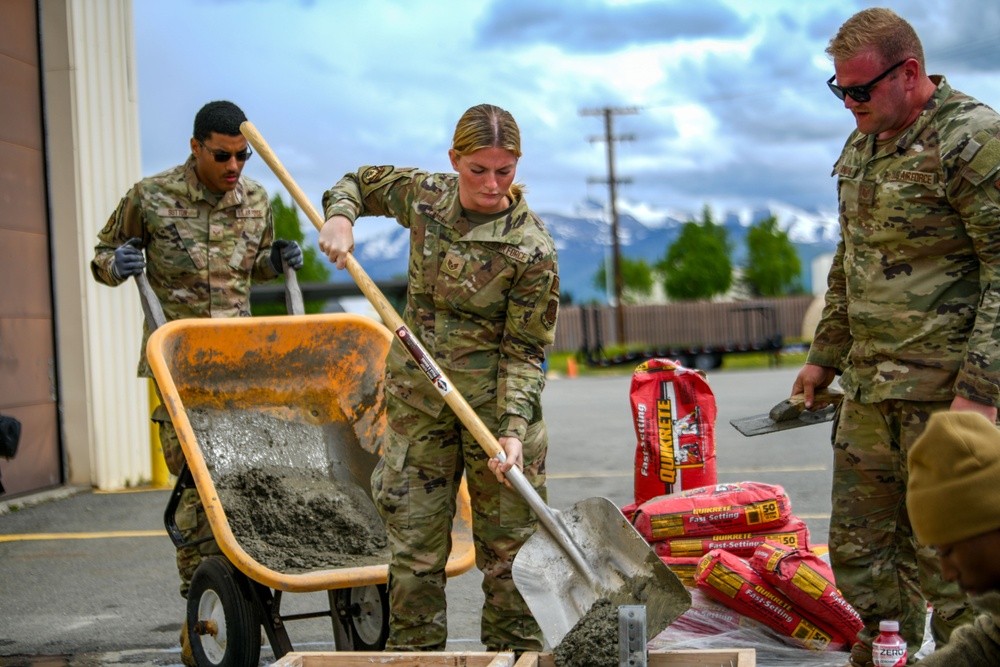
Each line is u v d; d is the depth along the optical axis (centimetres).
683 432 501
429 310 371
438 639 373
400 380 371
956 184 335
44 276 872
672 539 465
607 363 3325
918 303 349
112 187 902
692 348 3139
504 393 361
